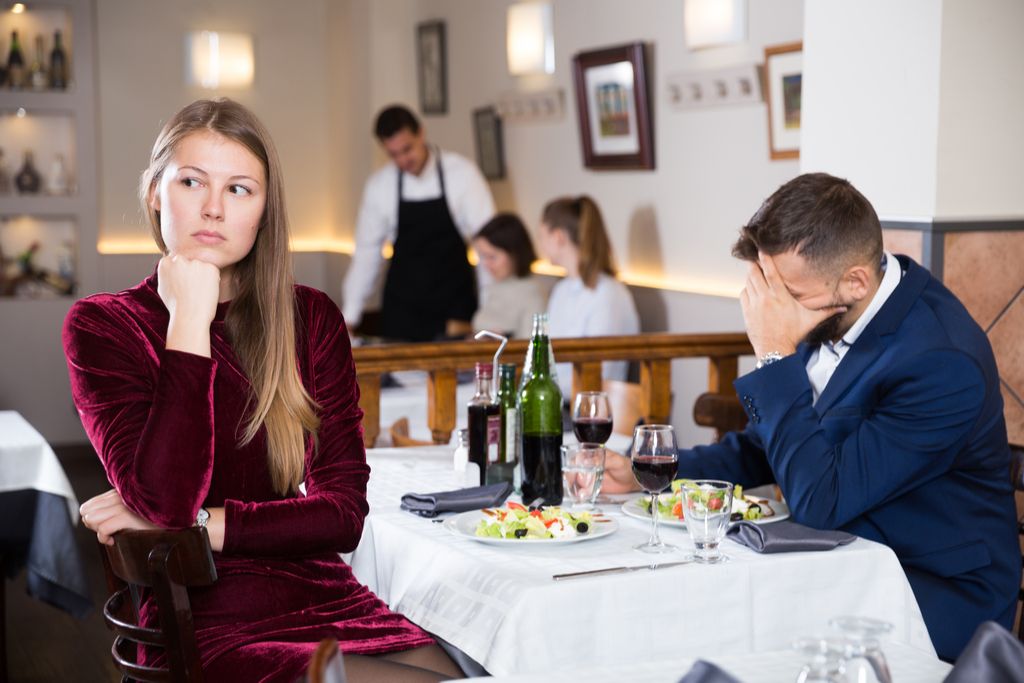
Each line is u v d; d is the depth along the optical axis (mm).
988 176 3123
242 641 1830
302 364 2051
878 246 2232
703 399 3254
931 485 2246
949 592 2211
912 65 3117
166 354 1832
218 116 1927
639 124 5043
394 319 6258
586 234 4805
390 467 2725
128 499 1815
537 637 1803
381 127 5973
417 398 4277
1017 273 3146
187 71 7859
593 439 2430
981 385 2193
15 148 7414
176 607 1675
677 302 4848
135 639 1782
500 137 6371
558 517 2094
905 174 3162
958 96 3070
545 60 5785
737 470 2557
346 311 6402
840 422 2271
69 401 7566
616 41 5234
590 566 1937
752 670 1406
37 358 7500
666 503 2271
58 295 7512
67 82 7406
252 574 1915
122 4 7781
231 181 1907
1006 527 2293
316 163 8438
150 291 1996
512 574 1888
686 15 4676
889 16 3168
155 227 1996
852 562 2027
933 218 3068
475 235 5266
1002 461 2295
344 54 7852
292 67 8312
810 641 1083
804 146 3467
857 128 3291
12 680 3691
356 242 6375
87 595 3668
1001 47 3094
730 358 3727
